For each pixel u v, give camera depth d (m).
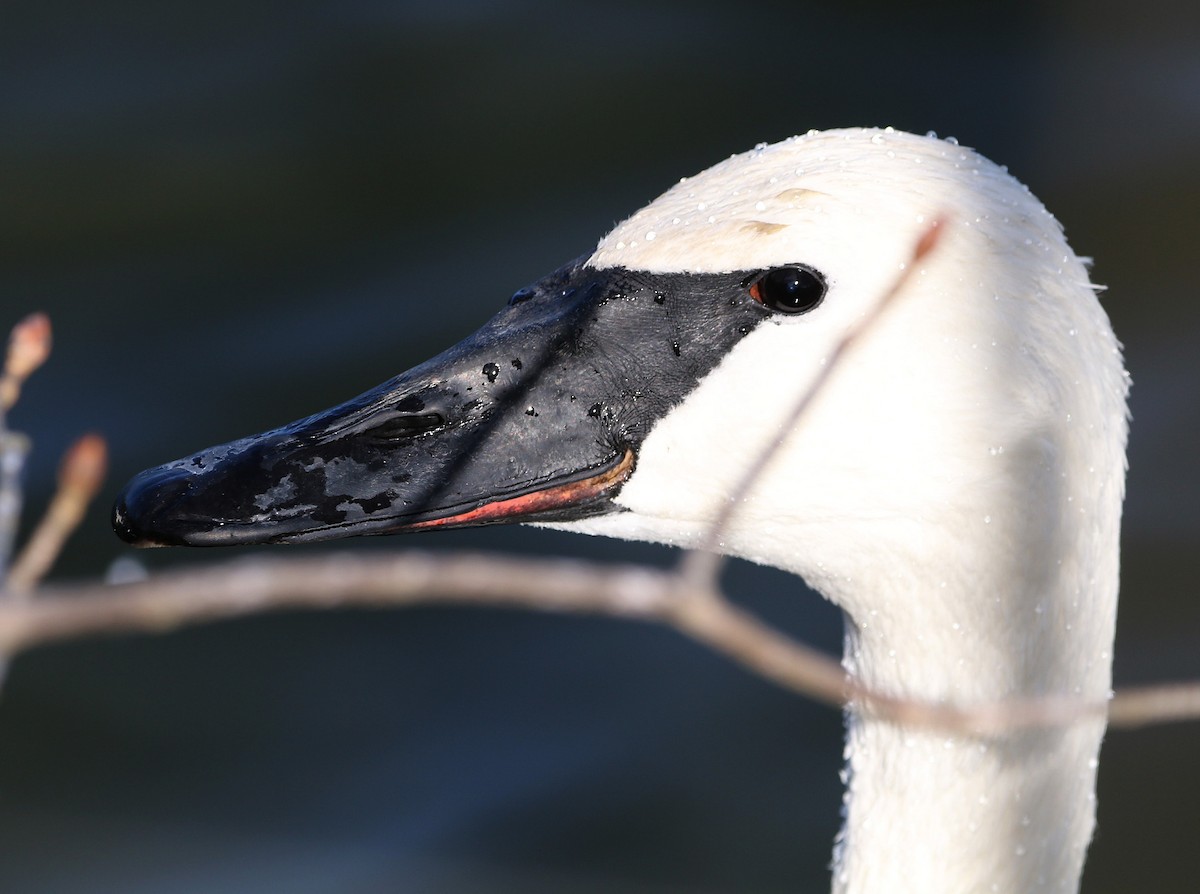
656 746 12.03
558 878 11.12
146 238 15.93
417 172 16.61
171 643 12.98
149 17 18.45
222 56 17.98
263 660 12.85
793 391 6.40
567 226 15.84
